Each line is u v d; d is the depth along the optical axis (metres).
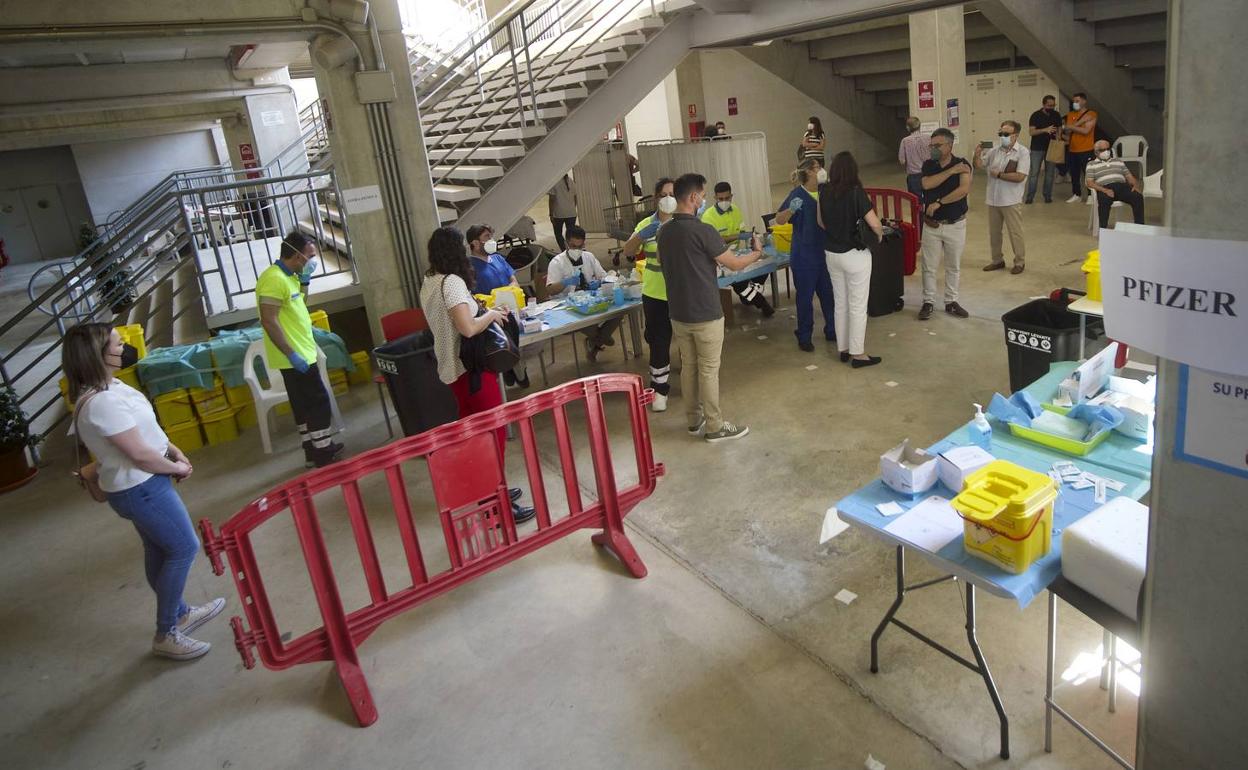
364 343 7.42
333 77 5.83
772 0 7.33
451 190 7.20
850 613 3.14
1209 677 1.69
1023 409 2.83
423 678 3.07
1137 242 1.51
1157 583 1.72
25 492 5.29
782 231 6.40
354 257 6.53
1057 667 2.72
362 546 2.99
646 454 3.71
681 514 4.04
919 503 2.51
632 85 7.91
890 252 6.67
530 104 7.90
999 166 7.24
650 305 5.17
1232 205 1.37
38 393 7.09
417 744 2.75
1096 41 9.80
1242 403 1.44
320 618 3.54
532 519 4.14
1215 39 1.32
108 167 16.73
